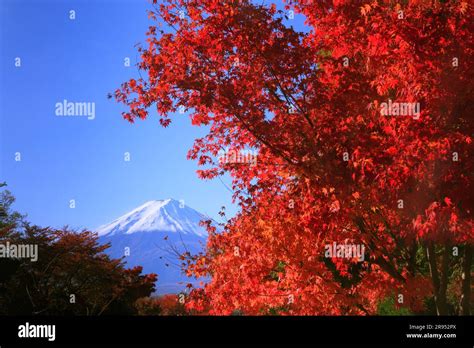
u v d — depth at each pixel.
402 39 9.55
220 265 13.29
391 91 10.84
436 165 9.63
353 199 10.63
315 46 12.27
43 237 28.64
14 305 25.34
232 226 13.80
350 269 13.66
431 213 9.12
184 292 13.59
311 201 11.02
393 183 9.66
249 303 12.52
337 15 11.45
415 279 11.74
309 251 12.17
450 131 9.67
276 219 12.43
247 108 11.68
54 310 26.58
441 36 9.49
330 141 10.97
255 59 11.60
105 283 32.25
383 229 12.77
